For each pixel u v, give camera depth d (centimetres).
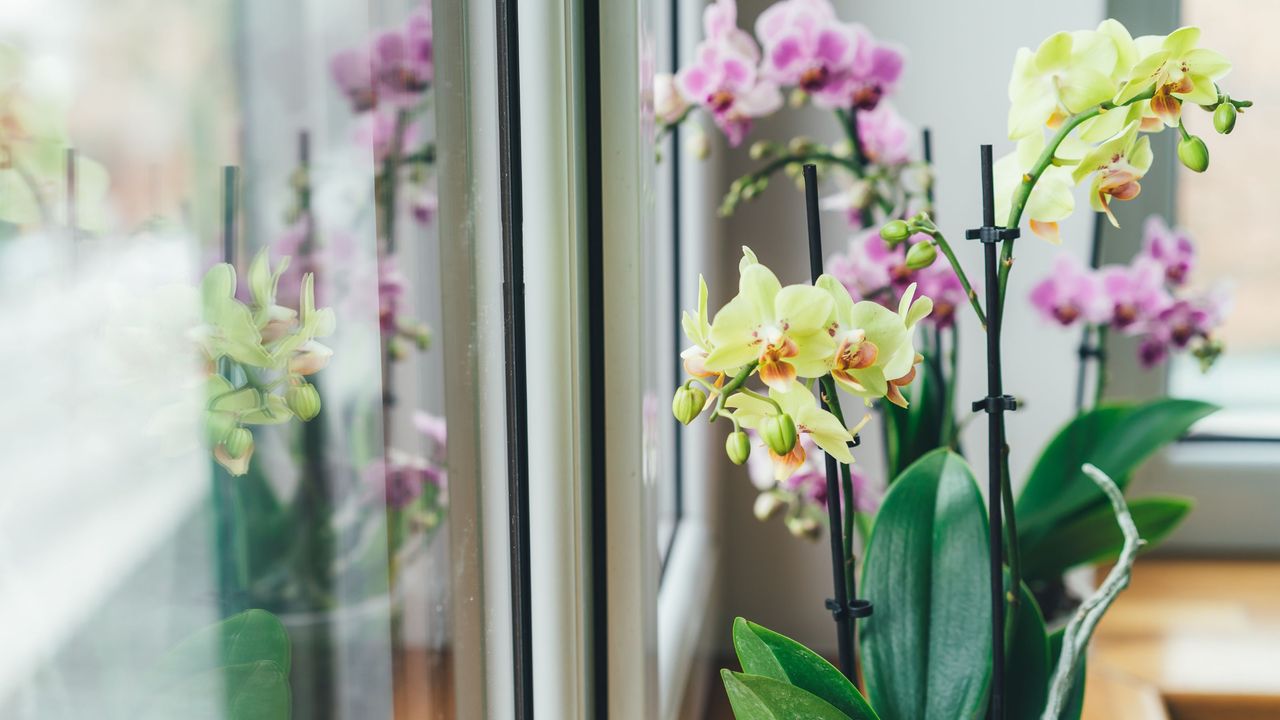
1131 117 51
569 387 57
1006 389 138
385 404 39
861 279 96
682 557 116
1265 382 152
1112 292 111
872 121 98
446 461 46
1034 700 60
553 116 54
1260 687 112
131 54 24
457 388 48
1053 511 103
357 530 37
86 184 23
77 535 23
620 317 65
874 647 60
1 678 21
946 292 96
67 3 22
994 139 133
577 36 62
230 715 29
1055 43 50
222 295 28
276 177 31
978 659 58
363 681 38
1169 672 116
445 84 45
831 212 139
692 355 50
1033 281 135
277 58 30
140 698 25
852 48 89
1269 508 150
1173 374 153
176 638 26
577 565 60
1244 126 148
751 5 134
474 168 49
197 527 27
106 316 23
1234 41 146
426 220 43
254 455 30
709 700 122
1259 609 133
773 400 49
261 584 31
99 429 23
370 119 37
